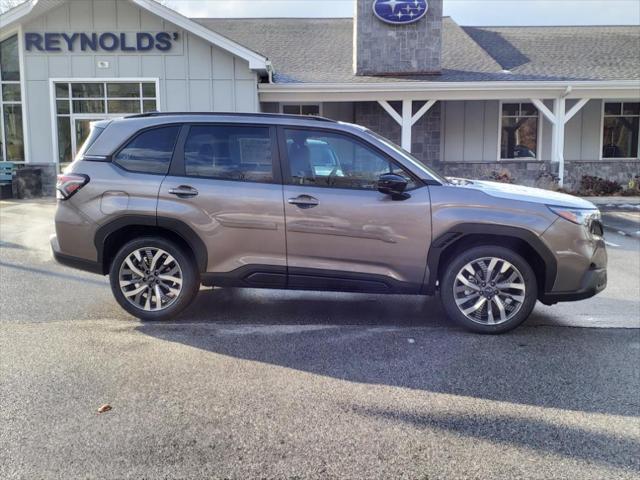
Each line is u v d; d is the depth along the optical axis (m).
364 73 16.41
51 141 15.50
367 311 5.71
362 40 16.31
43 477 2.79
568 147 18.08
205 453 3.02
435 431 3.28
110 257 5.30
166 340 4.73
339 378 4.00
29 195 15.23
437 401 3.66
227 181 5.04
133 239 5.19
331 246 4.94
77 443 3.09
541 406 3.60
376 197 4.91
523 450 3.09
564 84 15.04
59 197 5.24
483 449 3.10
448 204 4.84
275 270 5.01
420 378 4.01
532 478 2.84
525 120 17.92
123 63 15.16
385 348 4.61
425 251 4.88
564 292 4.88
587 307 5.97
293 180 5.00
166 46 15.05
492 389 3.84
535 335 4.98
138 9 14.94
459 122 17.83
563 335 4.98
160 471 2.86
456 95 15.38
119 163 5.18
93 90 15.37
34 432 3.20
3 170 15.36
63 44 15.12
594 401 3.68
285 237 4.96
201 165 5.10
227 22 21.12
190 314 5.53
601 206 14.77
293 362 4.28
